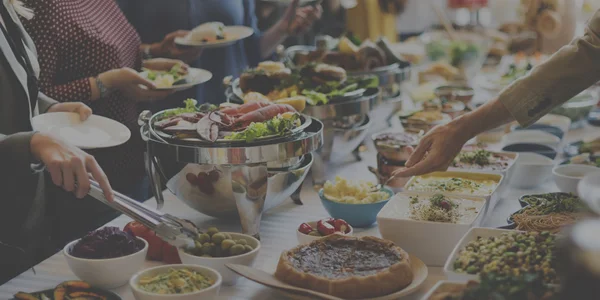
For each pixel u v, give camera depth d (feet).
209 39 10.00
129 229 5.58
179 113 6.83
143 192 9.59
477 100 11.69
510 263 4.66
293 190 6.57
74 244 5.34
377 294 4.68
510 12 19.63
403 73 10.26
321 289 4.69
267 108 6.44
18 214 6.42
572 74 5.92
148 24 10.93
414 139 7.71
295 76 8.21
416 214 5.74
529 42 14.62
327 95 7.85
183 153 5.93
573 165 7.31
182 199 6.35
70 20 8.43
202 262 5.18
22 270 6.61
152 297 4.57
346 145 7.90
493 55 14.97
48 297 4.70
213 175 5.93
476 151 7.55
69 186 5.08
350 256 5.10
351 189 6.63
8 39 6.31
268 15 14.33
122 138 6.61
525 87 6.00
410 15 23.02
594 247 3.22
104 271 5.06
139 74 8.50
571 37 14.28
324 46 10.57
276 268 5.11
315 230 5.88
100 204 8.41
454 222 5.55
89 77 8.48
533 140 8.89
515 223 5.76
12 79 6.16
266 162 5.95
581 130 10.36
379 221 5.65
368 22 16.03
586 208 4.18
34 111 6.73
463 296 4.14
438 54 14.23
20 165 5.20
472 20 20.17
